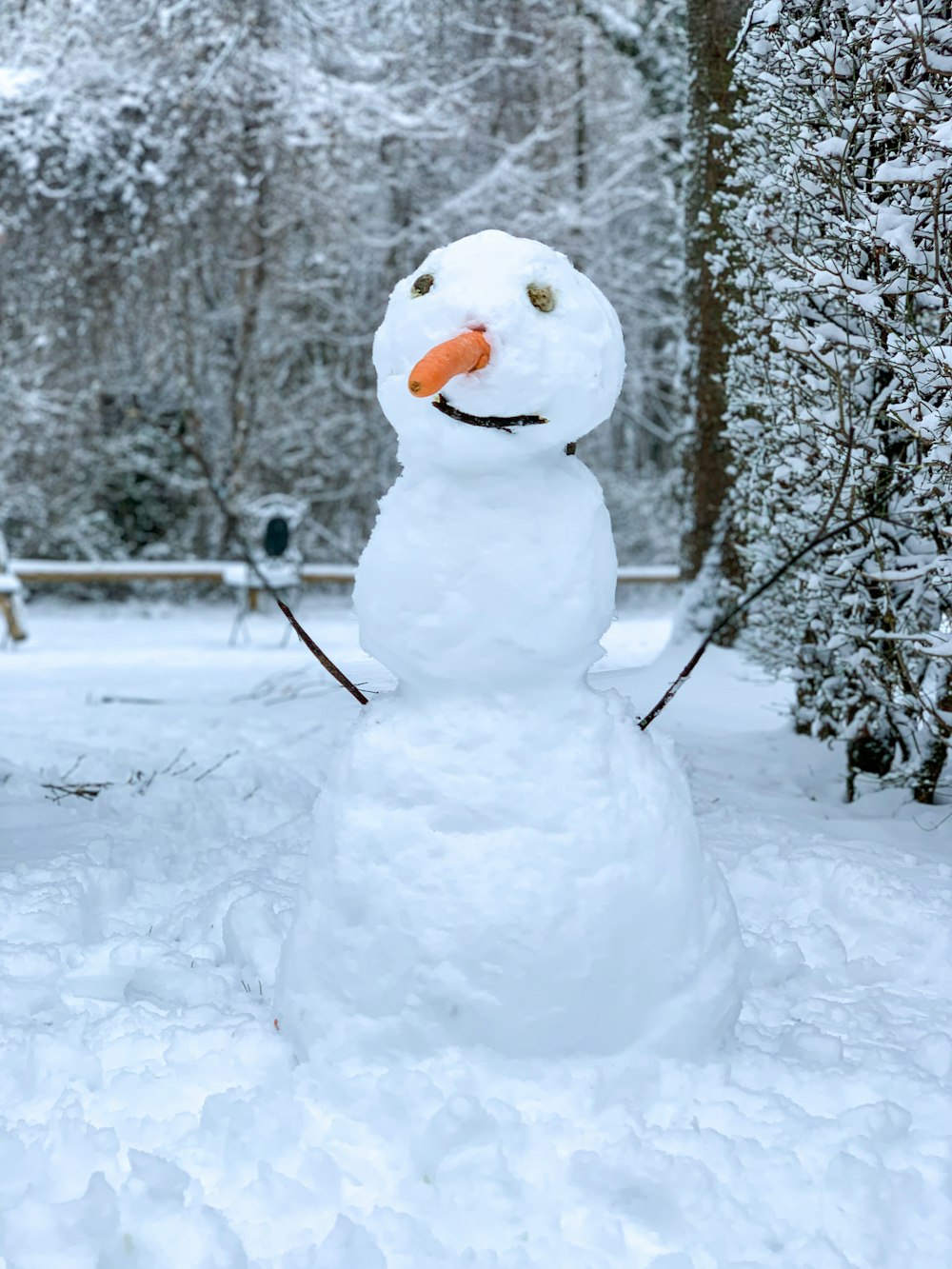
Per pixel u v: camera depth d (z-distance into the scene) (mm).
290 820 5055
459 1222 2211
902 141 4418
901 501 4734
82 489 18312
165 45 14781
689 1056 2623
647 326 19609
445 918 2479
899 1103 2590
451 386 2430
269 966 3260
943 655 4285
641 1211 2227
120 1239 2152
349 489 19078
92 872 3971
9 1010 3043
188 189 16359
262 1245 2172
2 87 14594
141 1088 2576
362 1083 2469
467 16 16750
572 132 18875
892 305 4445
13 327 16484
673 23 14930
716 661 7840
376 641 2598
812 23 4520
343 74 16094
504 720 2553
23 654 11406
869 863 4156
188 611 17391
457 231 17734
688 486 8562
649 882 2549
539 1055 2510
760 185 4996
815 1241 2176
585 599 2527
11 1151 2355
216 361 18734
